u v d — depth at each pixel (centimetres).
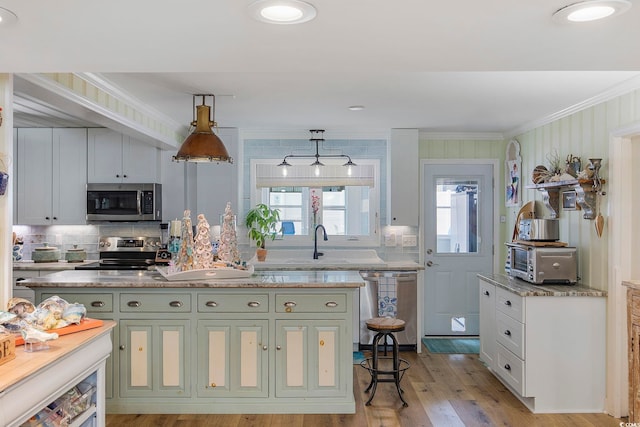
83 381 235
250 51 205
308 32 183
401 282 500
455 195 570
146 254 541
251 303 333
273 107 427
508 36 188
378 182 562
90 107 319
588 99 383
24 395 174
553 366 352
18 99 382
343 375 336
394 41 193
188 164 534
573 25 175
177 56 212
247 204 561
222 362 334
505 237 559
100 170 523
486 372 438
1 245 250
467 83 346
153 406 334
